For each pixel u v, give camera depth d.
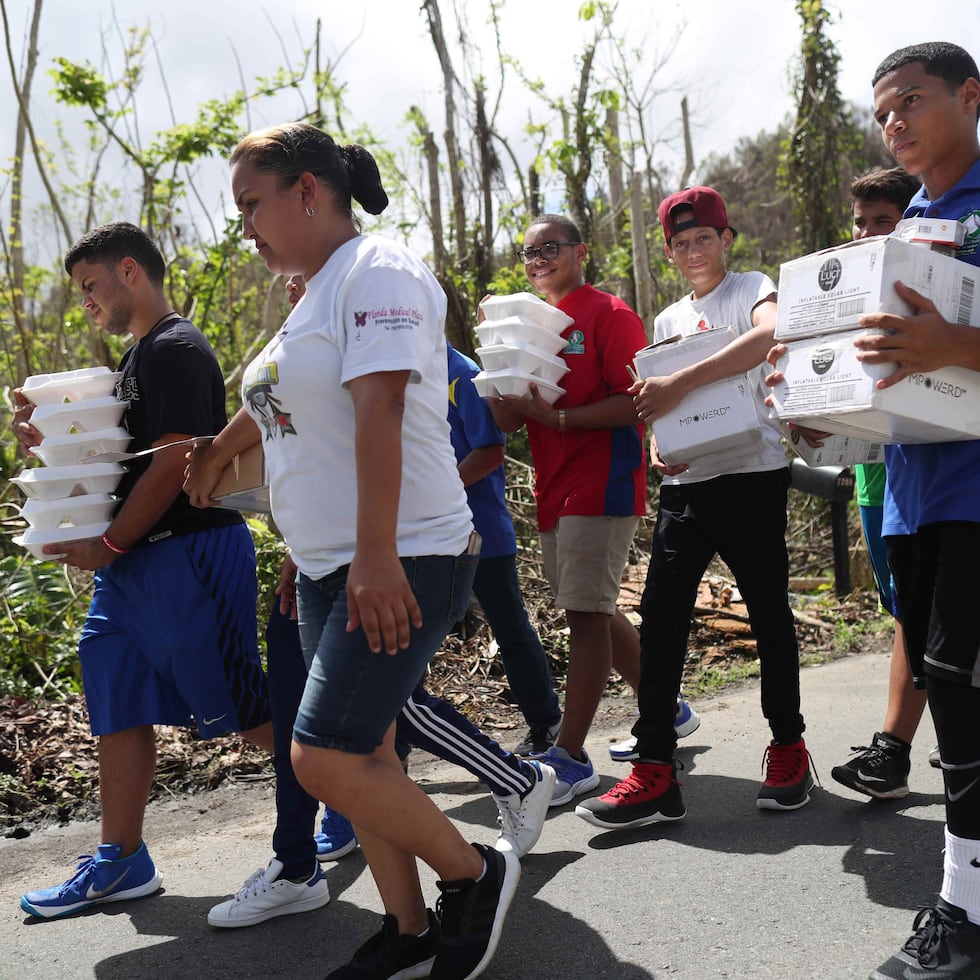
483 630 6.14
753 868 3.18
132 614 3.31
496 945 2.56
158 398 3.23
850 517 8.62
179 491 3.18
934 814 3.52
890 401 2.35
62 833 4.02
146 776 3.36
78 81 10.17
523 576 6.98
